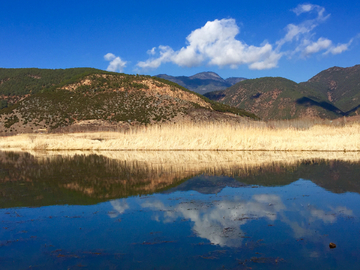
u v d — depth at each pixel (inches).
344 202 386.3
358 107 7519.7
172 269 219.0
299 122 2046.0
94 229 295.3
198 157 828.6
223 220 320.8
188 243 264.4
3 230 293.9
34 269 221.0
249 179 526.9
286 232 288.4
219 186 475.8
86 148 1194.6
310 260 233.8
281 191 443.8
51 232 289.0
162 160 776.9
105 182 503.8
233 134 1144.8
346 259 235.6
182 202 386.3
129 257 239.0
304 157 814.5
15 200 394.0
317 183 496.1
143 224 308.2
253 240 270.5
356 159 774.5
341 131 1446.9
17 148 1286.9
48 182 506.0
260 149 1015.0
